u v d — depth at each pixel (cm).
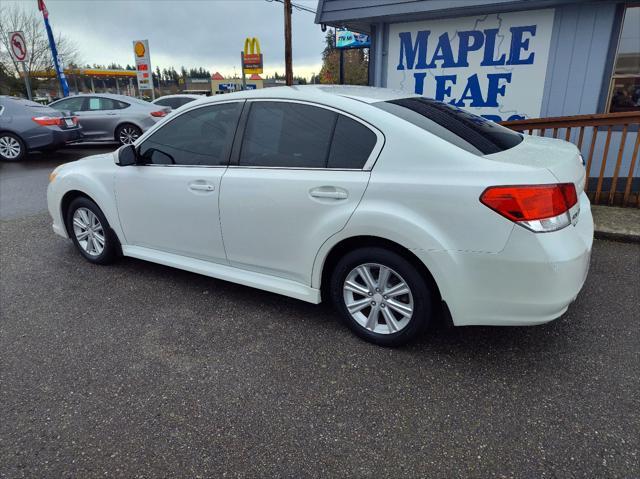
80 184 421
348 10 705
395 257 274
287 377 271
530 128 563
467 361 281
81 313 351
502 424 230
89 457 216
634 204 565
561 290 240
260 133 322
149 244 396
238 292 384
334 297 309
